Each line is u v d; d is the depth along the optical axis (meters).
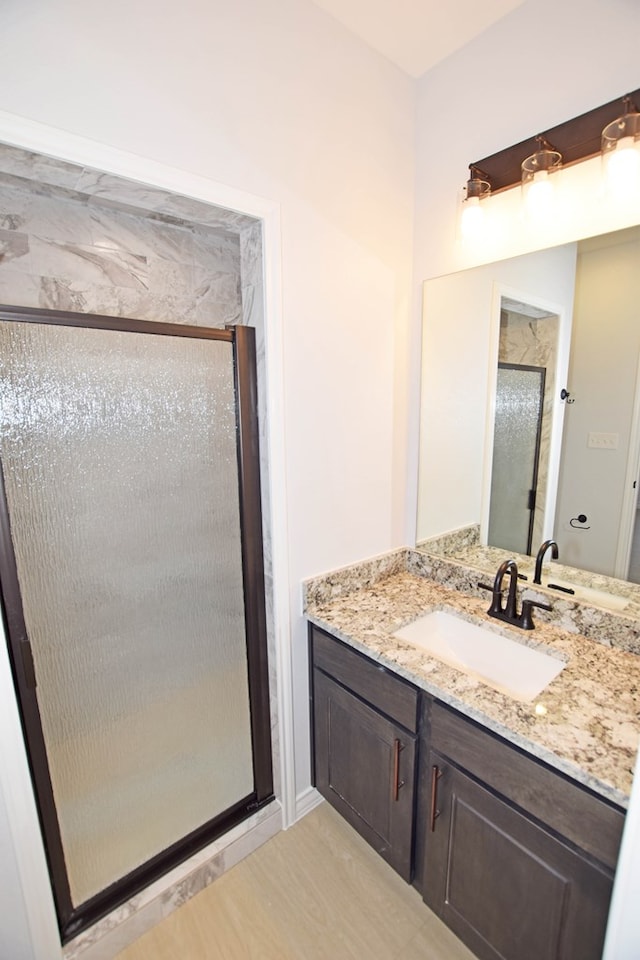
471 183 1.38
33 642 1.05
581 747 0.88
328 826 1.62
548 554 1.42
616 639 1.24
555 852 0.91
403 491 1.82
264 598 1.50
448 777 1.12
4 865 1.02
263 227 1.24
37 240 1.41
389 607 1.53
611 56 1.12
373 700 1.31
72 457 1.07
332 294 1.44
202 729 1.41
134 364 1.14
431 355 1.67
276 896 1.38
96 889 1.24
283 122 1.24
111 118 0.96
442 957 1.22
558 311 1.32
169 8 1.01
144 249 1.63
